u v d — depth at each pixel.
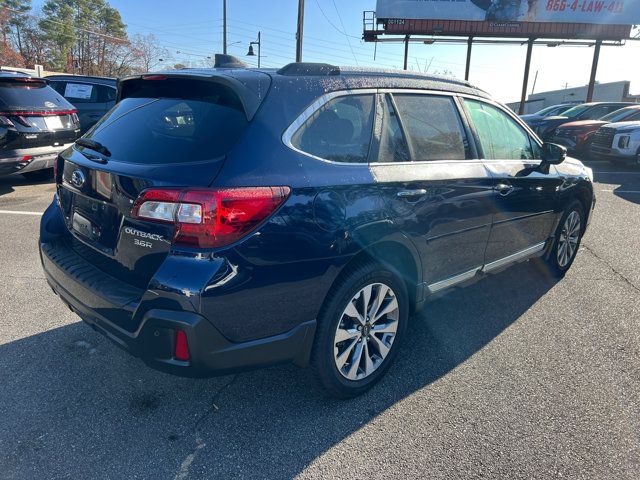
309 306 2.42
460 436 2.54
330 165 2.49
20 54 65.31
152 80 2.77
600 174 11.88
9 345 3.30
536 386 2.99
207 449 2.41
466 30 24.22
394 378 3.06
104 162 2.50
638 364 3.25
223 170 2.15
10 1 65.94
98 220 2.53
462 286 3.53
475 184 3.27
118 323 2.30
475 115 3.49
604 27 24.05
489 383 3.02
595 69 25.67
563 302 4.23
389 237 2.71
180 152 2.31
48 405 2.70
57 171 3.05
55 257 2.81
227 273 2.10
